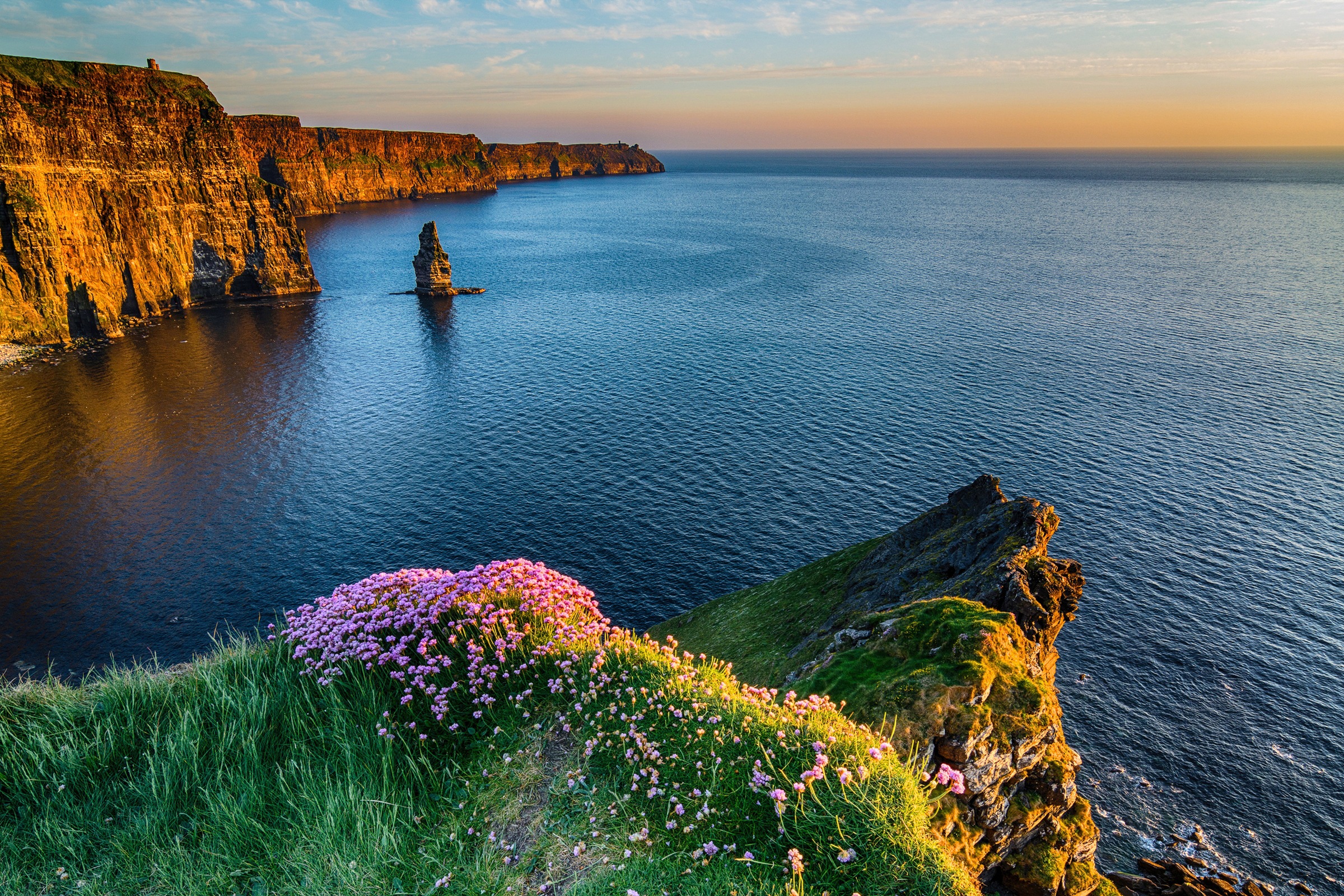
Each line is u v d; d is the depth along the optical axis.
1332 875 27.28
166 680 11.71
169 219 118.75
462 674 10.91
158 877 8.05
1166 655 38.62
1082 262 161.62
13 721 10.41
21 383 79.88
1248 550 47.69
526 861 7.62
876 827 7.01
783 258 174.50
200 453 64.19
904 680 11.25
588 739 8.92
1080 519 51.66
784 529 51.62
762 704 9.43
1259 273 146.38
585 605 12.76
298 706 10.55
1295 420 68.88
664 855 7.29
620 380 85.44
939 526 28.91
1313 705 35.41
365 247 199.62
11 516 52.09
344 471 61.19
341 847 8.06
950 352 92.94
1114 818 29.58
